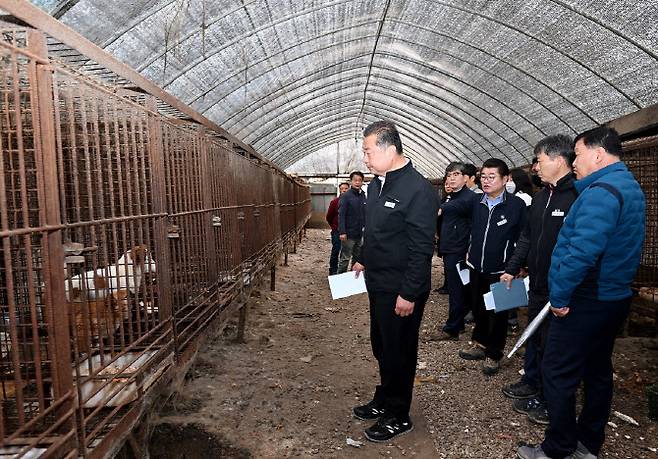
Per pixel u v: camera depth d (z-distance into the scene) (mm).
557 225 3203
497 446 3176
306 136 18734
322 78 10859
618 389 3988
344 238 7875
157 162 2715
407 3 7023
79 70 2121
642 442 3168
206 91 7945
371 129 3035
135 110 2535
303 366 4680
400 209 2998
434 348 5129
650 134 5738
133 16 4793
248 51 7215
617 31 5738
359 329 6027
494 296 3758
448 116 13602
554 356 2707
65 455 1647
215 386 4090
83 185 2850
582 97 7965
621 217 2484
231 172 5023
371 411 3568
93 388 1962
